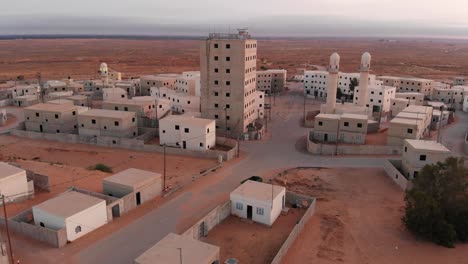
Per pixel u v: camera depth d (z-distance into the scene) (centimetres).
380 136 7981
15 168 4612
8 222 3847
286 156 6788
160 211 4453
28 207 4375
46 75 19812
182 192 5044
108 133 7631
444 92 12212
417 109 8362
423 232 4044
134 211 4438
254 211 4284
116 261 3412
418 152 5419
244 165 6253
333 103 9238
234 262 3428
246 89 8338
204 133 6856
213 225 4138
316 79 13825
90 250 3575
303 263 3544
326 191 5269
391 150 6750
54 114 7969
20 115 10269
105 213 4088
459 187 4178
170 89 11962
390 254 3772
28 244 3625
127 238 3812
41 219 3816
